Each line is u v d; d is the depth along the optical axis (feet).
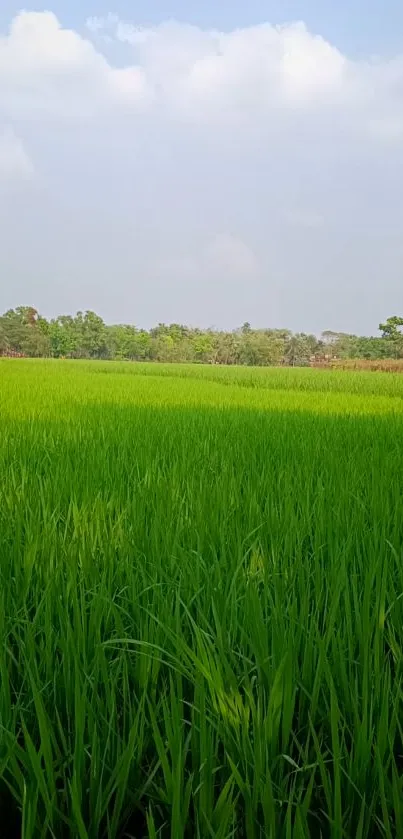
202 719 4.36
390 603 6.61
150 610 6.23
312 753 4.85
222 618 5.79
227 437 18.75
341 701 5.18
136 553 7.66
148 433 19.11
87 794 4.52
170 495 10.14
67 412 26.68
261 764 4.16
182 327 350.64
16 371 92.53
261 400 37.35
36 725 5.13
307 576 6.97
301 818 3.84
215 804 4.42
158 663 5.43
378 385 67.36
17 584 6.89
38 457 15.33
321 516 9.00
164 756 4.33
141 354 326.85
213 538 8.37
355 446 16.92
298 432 20.11
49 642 5.51
